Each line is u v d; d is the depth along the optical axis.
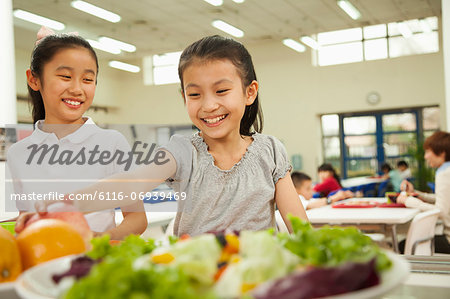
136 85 13.80
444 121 10.70
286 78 12.21
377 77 11.32
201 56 0.83
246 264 0.36
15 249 0.50
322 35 11.85
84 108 1.03
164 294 0.30
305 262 0.39
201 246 0.40
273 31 11.26
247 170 0.99
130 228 0.97
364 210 2.84
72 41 1.00
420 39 10.94
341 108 11.68
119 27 10.56
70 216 0.60
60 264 0.46
